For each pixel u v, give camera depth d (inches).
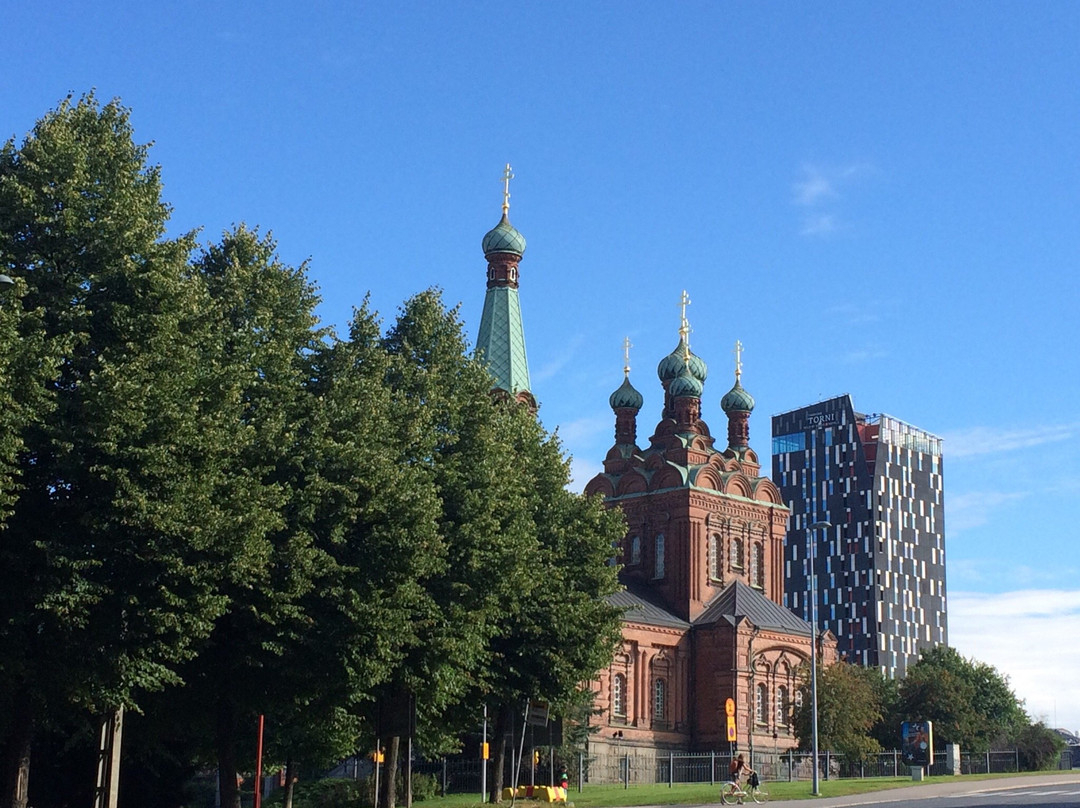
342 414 1822.1
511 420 2544.3
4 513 1357.0
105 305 1529.3
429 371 2159.2
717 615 4606.3
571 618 2396.7
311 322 1921.8
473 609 2039.9
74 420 1471.5
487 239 4419.3
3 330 1369.3
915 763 3826.3
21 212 1508.4
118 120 1664.6
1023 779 3120.1
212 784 3467.0
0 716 1754.4
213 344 1673.2
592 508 2568.9
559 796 2682.1
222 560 1571.1
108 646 1519.4
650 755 4343.0
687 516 4702.3
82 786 2423.7
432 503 1836.9
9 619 1446.9
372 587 1765.5
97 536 1486.2
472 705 2443.4
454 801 2913.4
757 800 2576.3
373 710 2180.1
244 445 1628.9
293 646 1765.5
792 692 4643.2
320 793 3334.2
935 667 5024.6
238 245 1907.0
